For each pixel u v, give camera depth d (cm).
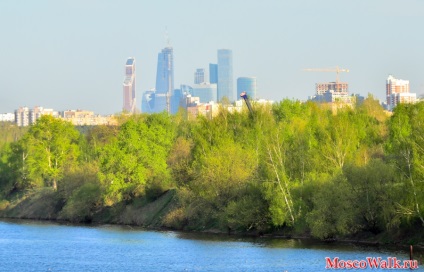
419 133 19900
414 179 19550
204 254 19962
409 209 19612
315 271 16988
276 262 18225
